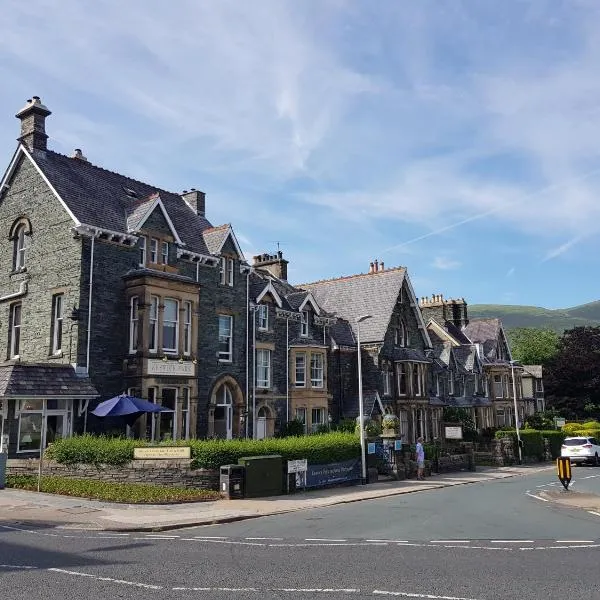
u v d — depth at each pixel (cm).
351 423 3291
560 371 7038
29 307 2559
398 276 4225
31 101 2666
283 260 4109
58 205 2503
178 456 2006
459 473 3391
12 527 1409
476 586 870
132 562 1031
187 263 2831
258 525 1508
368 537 1320
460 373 5350
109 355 2436
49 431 2312
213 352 2895
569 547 1198
